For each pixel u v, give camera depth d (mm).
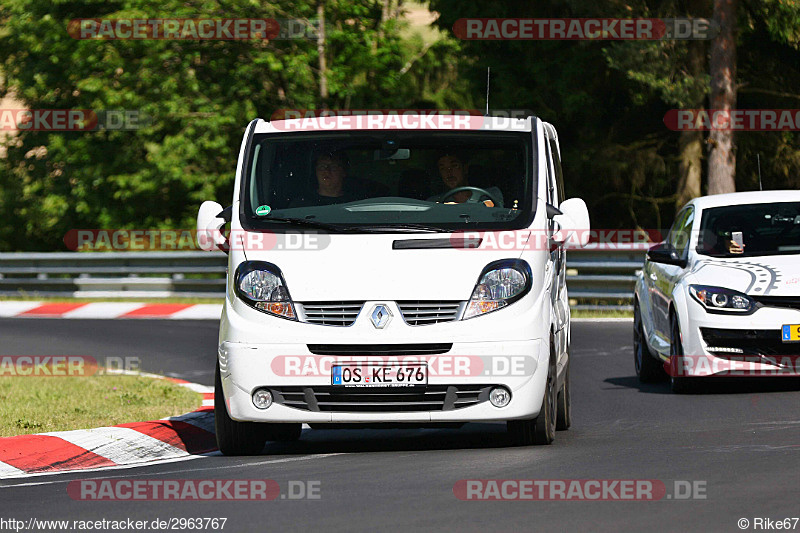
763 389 44156
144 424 36094
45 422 38656
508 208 32688
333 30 128125
